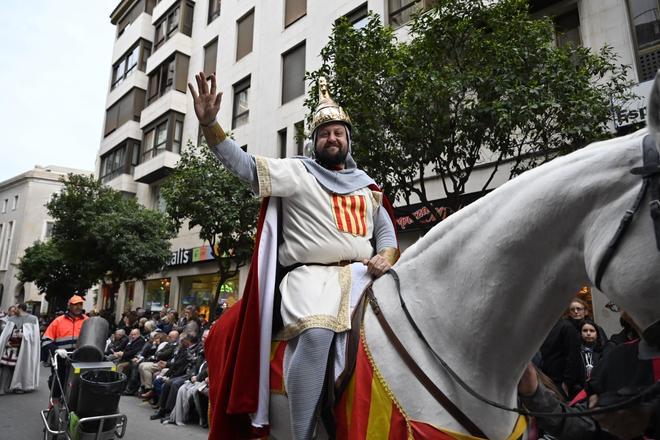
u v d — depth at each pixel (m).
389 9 11.91
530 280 1.43
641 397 1.20
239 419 1.97
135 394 10.30
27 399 9.22
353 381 1.67
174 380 8.12
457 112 6.64
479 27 6.96
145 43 23.27
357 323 1.80
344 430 1.64
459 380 1.51
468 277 1.58
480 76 6.38
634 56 7.89
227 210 10.91
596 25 8.36
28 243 36.12
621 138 1.33
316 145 2.30
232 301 15.21
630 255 1.10
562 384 4.60
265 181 2.03
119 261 15.79
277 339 1.97
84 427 4.95
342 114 2.30
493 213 1.57
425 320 1.68
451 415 1.51
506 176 8.87
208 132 2.00
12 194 38.44
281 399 1.89
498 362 1.53
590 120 6.09
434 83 6.26
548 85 6.18
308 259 2.06
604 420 1.97
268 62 15.89
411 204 10.02
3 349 9.80
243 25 17.75
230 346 2.01
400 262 1.91
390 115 6.76
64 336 6.98
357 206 2.17
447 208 7.00
